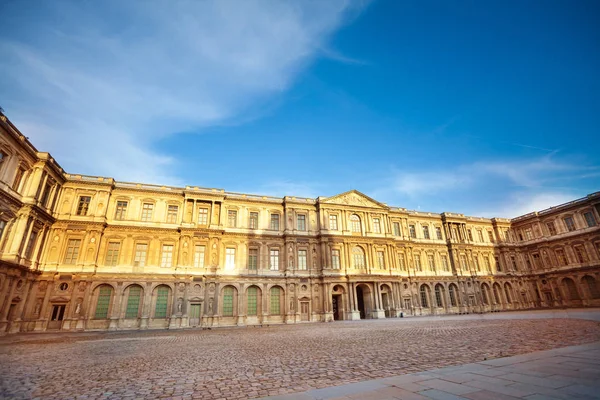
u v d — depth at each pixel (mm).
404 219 69812
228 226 54531
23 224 37969
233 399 9320
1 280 34594
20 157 37906
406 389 8758
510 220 80438
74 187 47344
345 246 59531
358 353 16578
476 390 8203
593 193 64688
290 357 16344
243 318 50156
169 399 9625
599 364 10344
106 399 9836
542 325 26016
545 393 7590
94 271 44188
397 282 61094
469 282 70625
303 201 60750
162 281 47281
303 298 54656
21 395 10414
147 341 27422
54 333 38156
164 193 52094
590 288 64500
